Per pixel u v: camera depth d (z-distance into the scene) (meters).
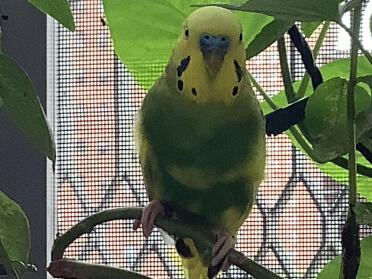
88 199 0.86
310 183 0.85
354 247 0.47
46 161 0.81
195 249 0.57
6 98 0.45
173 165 0.57
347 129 0.48
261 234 0.85
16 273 0.48
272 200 0.85
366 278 0.59
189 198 0.59
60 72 0.86
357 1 0.48
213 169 0.57
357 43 0.47
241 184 0.58
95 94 0.86
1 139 0.80
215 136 0.56
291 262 0.85
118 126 0.86
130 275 0.48
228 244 0.52
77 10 0.85
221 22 0.50
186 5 0.63
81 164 0.86
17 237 0.52
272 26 0.54
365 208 0.48
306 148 0.57
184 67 0.53
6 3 0.80
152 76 0.65
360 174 0.58
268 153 0.85
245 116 0.56
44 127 0.44
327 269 0.60
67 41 0.86
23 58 0.80
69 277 0.47
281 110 0.55
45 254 0.81
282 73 0.59
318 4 0.45
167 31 0.64
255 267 0.50
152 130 0.58
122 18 0.64
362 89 0.53
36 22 0.80
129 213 0.50
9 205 0.52
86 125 0.86
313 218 0.85
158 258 0.86
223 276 0.84
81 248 0.86
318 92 0.52
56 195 0.85
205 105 0.55
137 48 0.65
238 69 0.52
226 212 0.59
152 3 0.63
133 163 0.86
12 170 0.81
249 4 0.45
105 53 0.86
